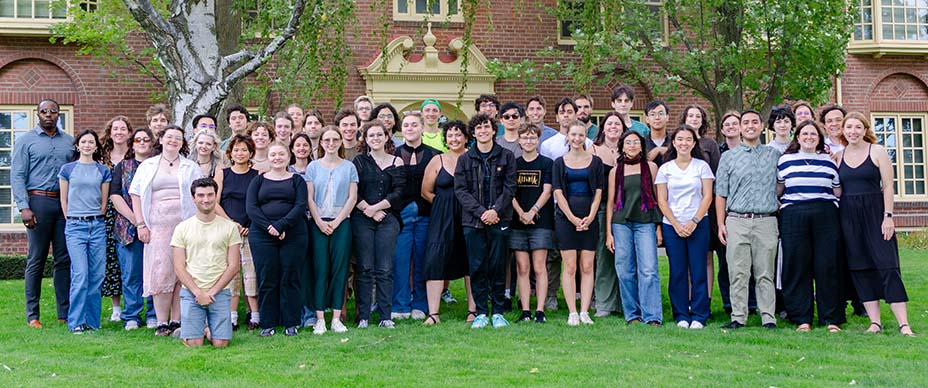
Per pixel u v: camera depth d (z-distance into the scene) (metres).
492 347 6.56
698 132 8.34
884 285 7.11
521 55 15.70
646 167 7.68
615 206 7.76
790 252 7.37
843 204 7.30
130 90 14.91
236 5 10.73
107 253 8.05
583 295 7.71
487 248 7.55
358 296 7.51
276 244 7.04
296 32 10.51
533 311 8.36
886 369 5.73
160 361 6.11
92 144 7.55
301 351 6.41
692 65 13.79
